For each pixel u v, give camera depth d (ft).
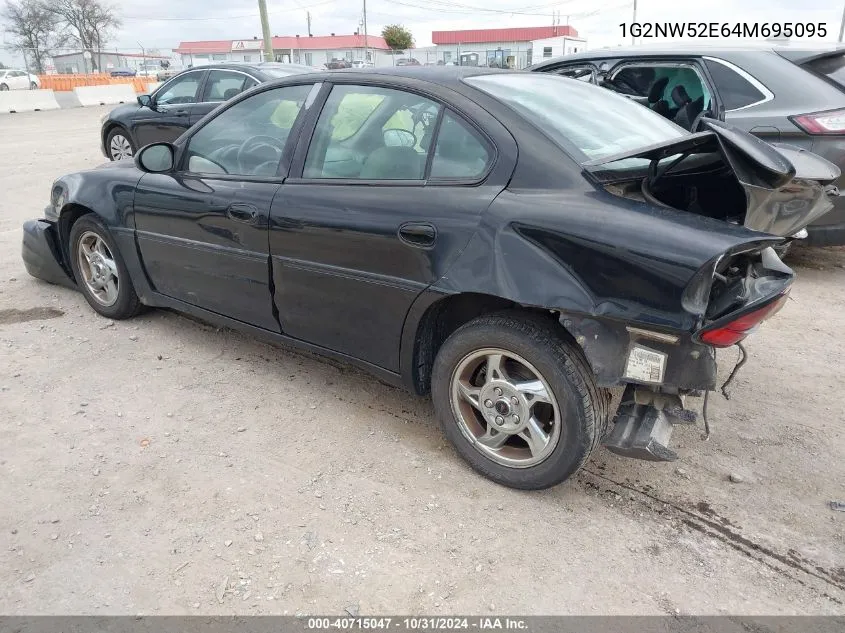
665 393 8.52
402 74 10.43
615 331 8.04
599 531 8.70
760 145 8.21
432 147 9.65
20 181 32.45
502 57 174.40
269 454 10.25
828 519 8.95
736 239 7.48
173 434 10.73
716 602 7.61
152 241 13.21
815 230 16.44
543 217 8.35
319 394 12.09
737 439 10.81
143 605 7.48
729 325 7.35
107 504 9.06
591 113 10.36
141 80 116.06
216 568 8.01
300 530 8.64
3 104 80.28
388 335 10.09
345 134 10.57
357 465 10.01
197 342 14.12
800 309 16.26
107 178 14.15
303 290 10.89
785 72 16.97
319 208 10.33
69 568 7.98
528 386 8.93
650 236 7.71
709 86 17.79
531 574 7.99
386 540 8.50
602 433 8.78
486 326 9.02
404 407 11.69
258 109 11.87
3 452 10.15
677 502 9.29
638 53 19.58
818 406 11.83
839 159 15.70
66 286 16.81
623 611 7.48
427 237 9.16
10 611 7.38
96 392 12.00
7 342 13.98
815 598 7.68
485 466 9.61
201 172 12.47
